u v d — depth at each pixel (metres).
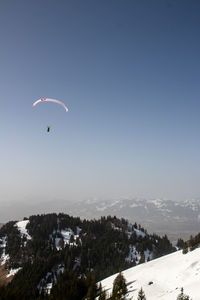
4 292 76.62
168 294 48.91
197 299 39.59
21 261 181.00
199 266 61.09
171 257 84.12
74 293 80.06
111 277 91.00
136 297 55.41
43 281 146.25
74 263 178.50
